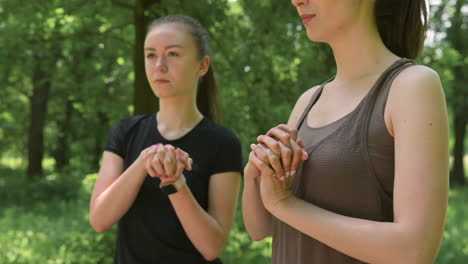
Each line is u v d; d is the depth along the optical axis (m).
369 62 1.27
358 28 1.27
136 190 2.00
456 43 17.06
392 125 1.15
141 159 1.96
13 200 12.59
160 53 2.16
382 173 1.16
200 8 5.66
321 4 1.26
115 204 2.01
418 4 1.34
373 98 1.19
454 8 16.44
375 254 1.08
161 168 1.84
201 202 2.16
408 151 1.09
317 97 1.40
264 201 1.25
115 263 2.19
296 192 1.30
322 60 7.07
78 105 9.09
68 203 12.36
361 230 1.10
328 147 1.22
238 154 2.25
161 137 2.21
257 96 6.47
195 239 2.02
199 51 2.23
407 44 1.35
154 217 2.09
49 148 21.47
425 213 1.05
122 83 10.27
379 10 1.29
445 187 1.08
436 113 1.09
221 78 6.55
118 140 2.26
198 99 2.56
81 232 7.26
